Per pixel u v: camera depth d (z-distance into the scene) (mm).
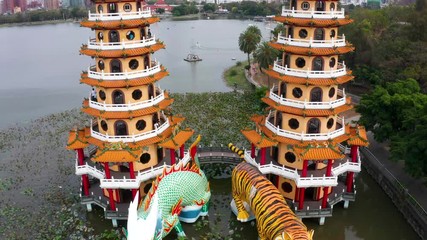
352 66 75938
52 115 69688
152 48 33281
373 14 84812
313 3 31688
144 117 34969
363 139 34906
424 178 38656
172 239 35031
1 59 129125
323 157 31781
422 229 33812
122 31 32094
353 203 40188
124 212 34750
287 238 26672
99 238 34469
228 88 87250
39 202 40656
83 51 33062
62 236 34844
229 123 59812
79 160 36250
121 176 35125
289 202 36500
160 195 32094
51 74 107312
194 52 135000
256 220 34250
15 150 54531
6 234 35219
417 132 35531
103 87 32719
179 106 68812
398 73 62062
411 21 67875
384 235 36875
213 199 41312
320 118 34156
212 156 45094
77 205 39625
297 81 32781
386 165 43281
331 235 37250
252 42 87750
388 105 43125
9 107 76500
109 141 34125
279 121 37094
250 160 37938
